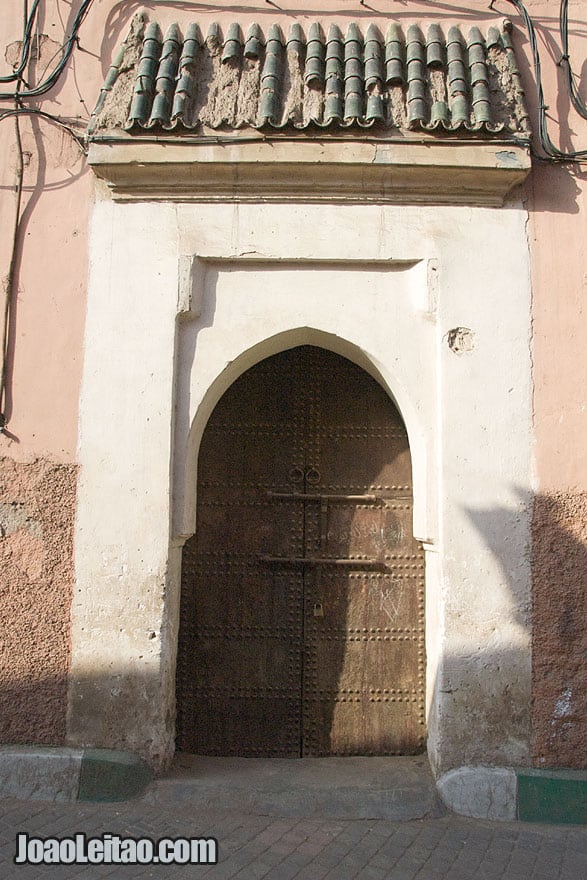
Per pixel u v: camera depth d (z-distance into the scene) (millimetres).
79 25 4438
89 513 4047
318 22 4535
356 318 4168
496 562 3957
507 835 3549
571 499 3998
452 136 4066
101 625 3986
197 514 4531
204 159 4074
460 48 4402
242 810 3686
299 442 4598
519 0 4418
